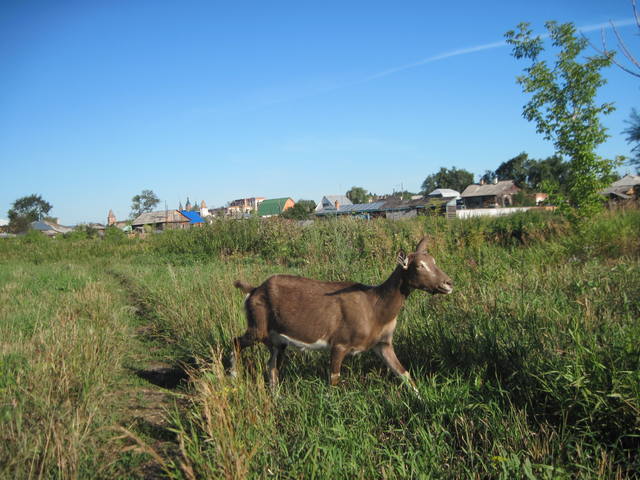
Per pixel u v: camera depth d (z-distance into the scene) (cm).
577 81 1248
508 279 828
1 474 358
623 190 3816
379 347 527
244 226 1855
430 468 358
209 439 369
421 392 451
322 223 1800
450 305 682
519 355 475
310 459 366
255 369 581
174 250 2006
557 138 1317
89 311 873
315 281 534
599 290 686
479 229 1558
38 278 1352
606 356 425
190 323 774
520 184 6103
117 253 2225
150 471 396
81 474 376
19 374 515
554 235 1425
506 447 373
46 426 403
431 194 5738
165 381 612
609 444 376
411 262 493
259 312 538
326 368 576
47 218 8988
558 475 334
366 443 385
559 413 405
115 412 495
